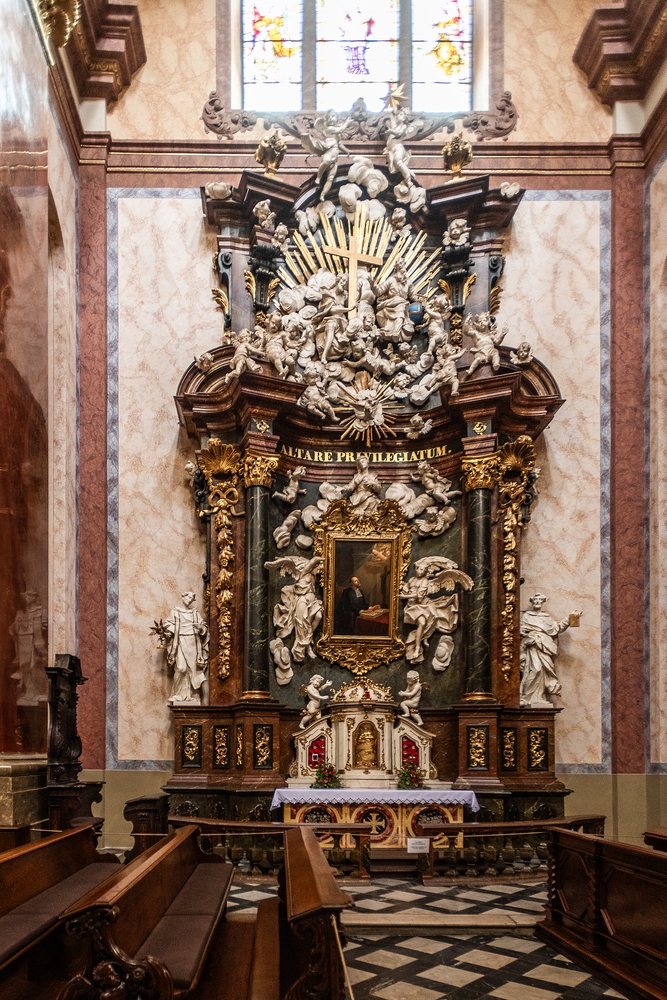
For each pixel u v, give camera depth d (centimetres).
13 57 824
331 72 1535
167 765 1281
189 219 1394
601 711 1318
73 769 1011
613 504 1349
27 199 879
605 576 1345
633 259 1386
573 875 721
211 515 1298
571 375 1382
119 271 1379
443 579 1305
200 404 1289
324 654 1300
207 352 1306
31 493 880
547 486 1359
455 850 1071
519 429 1334
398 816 1123
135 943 416
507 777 1228
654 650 1291
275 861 1080
